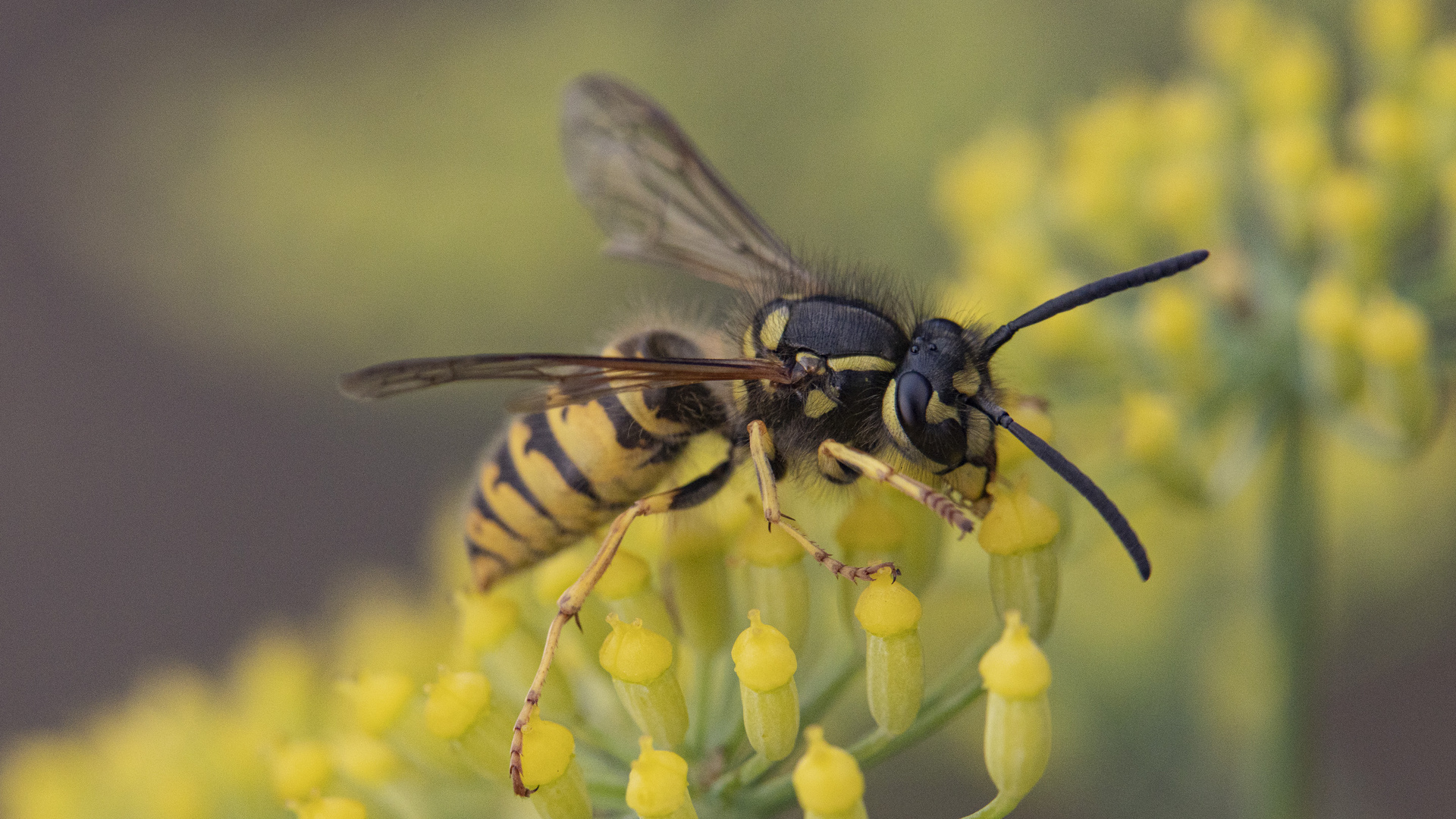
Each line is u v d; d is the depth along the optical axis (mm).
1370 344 126
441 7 183
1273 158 131
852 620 116
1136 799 149
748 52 172
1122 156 135
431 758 116
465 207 167
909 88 167
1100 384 132
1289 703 134
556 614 116
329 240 168
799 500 121
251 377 209
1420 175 129
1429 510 148
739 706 116
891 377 116
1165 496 129
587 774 115
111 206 183
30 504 281
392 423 209
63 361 284
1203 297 133
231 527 274
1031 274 132
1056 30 170
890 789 169
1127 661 148
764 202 172
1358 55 155
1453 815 219
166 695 133
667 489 118
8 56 251
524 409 117
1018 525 113
